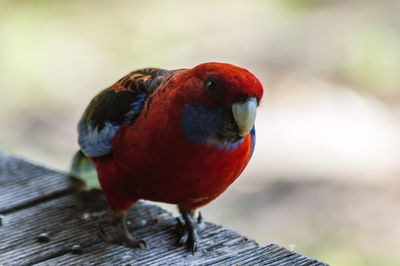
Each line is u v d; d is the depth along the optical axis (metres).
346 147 14.71
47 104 15.95
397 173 13.78
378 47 17.98
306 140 14.95
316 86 16.81
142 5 20.77
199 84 5.05
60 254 5.55
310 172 13.92
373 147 14.71
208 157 5.21
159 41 18.73
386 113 16.11
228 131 5.11
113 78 16.97
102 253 5.58
